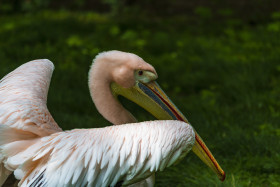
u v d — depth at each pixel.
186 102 11.42
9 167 5.08
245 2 20.95
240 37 16.52
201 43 15.91
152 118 10.07
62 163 4.80
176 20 20.19
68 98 11.09
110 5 22.98
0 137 5.04
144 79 6.12
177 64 14.12
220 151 8.55
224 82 12.41
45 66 6.48
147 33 17.31
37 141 5.13
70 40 15.30
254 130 9.30
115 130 5.05
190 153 8.32
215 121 9.65
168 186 7.67
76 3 23.00
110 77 6.16
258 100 10.77
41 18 19.59
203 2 22.02
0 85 6.08
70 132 5.09
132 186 6.02
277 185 7.40
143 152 4.92
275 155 8.19
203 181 7.59
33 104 5.57
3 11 22.06
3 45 15.20
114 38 16.73
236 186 7.35
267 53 14.42
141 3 22.41
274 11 19.78
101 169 4.89
